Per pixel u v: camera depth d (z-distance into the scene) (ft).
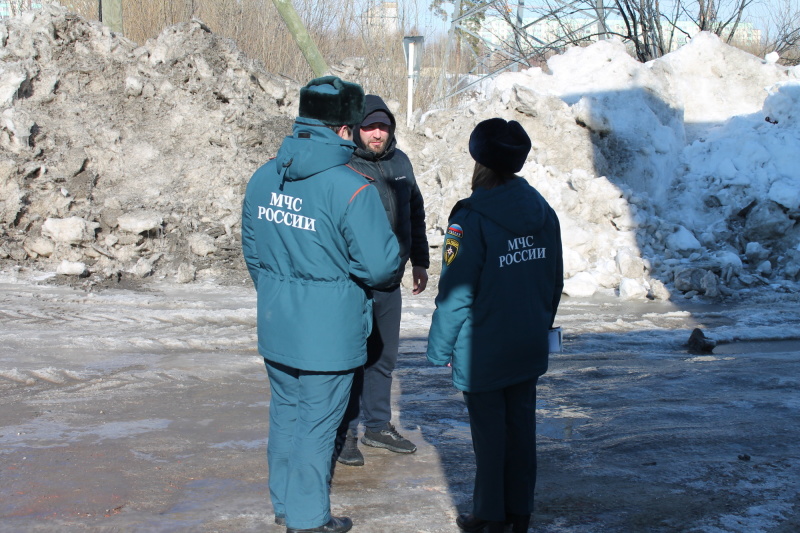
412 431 17.30
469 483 14.28
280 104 46.32
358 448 16.05
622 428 17.46
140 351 23.35
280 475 12.13
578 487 14.14
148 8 64.85
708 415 18.33
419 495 13.71
